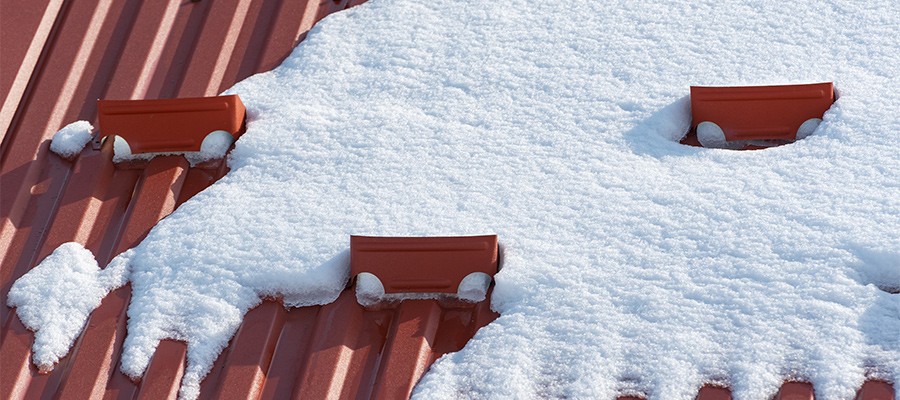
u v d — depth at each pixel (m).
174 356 3.60
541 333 3.51
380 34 4.60
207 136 4.20
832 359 3.32
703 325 3.46
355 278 3.75
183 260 3.82
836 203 3.73
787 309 3.45
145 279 3.80
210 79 4.50
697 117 4.12
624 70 4.34
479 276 3.70
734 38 4.43
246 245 3.83
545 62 4.41
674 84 4.26
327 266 3.72
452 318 3.68
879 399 3.22
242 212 3.95
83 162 4.22
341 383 3.51
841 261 3.55
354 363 3.56
